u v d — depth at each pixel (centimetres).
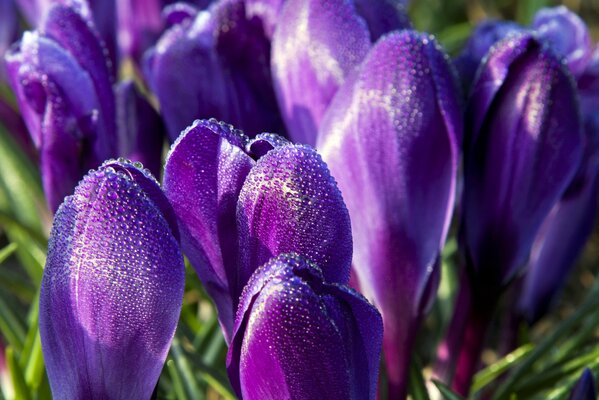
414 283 29
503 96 30
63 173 32
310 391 24
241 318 24
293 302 23
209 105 33
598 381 37
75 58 31
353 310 24
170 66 32
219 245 26
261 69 33
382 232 29
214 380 36
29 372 37
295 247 25
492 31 34
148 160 35
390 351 30
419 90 28
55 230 25
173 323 25
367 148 28
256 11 33
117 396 25
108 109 32
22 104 32
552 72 29
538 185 30
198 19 33
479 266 31
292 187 24
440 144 28
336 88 30
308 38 30
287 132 33
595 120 36
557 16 36
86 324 25
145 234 24
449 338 35
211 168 25
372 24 31
